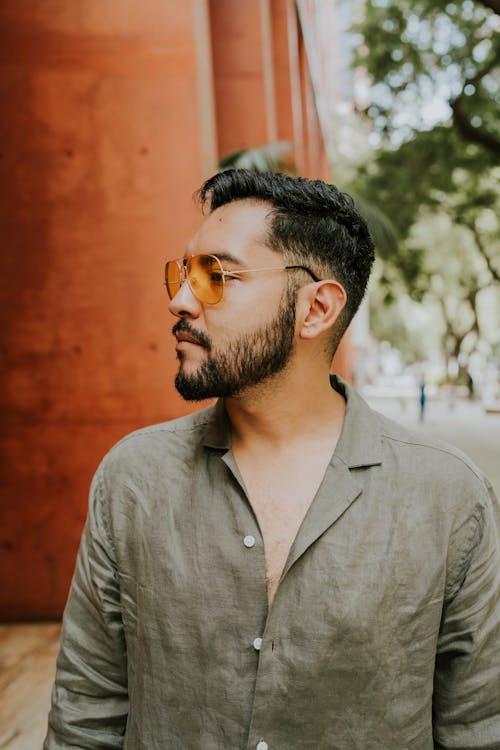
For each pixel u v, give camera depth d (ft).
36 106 17.83
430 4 40.70
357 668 3.68
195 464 4.21
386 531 3.84
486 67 40.93
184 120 17.69
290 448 4.14
